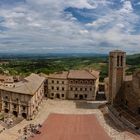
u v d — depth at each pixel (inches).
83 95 5802.2
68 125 3956.7
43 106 5118.1
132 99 4611.2
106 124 4015.8
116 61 5007.4
